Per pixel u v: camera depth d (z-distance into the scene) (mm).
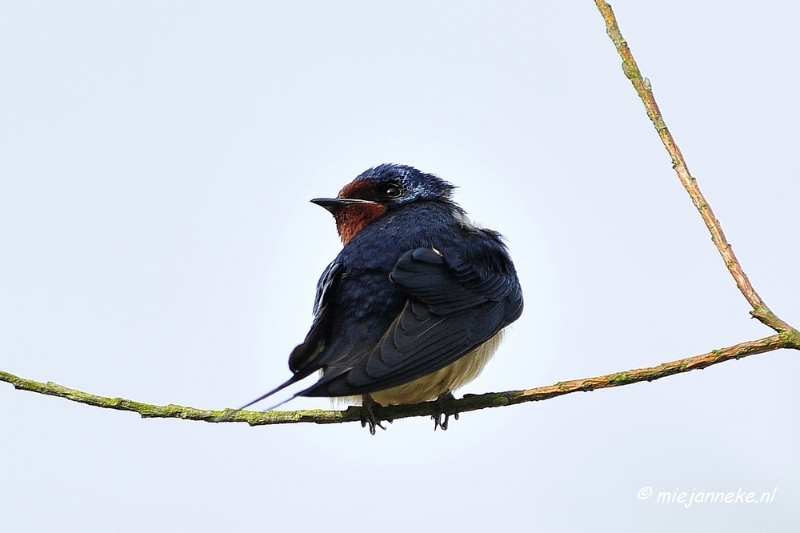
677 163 7270
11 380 7770
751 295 6977
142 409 7938
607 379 7930
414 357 9453
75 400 7820
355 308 10133
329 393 8516
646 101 7402
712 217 7117
